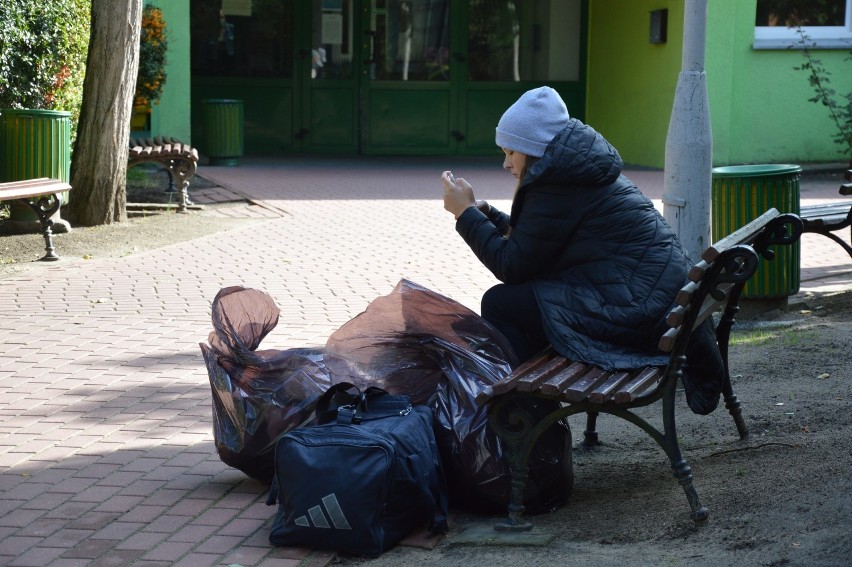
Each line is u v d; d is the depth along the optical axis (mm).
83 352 6645
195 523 4113
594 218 4125
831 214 7648
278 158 18156
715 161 16656
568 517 4129
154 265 9359
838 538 3414
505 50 19203
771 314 7305
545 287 4164
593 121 19406
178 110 15906
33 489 4449
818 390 5387
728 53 16422
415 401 4363
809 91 16719
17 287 8492
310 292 8383
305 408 4312
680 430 5113
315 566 3730
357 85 18969
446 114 19219
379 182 15172
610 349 4086
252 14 18438
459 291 8398
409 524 3934
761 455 4484
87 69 11047
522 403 4059
